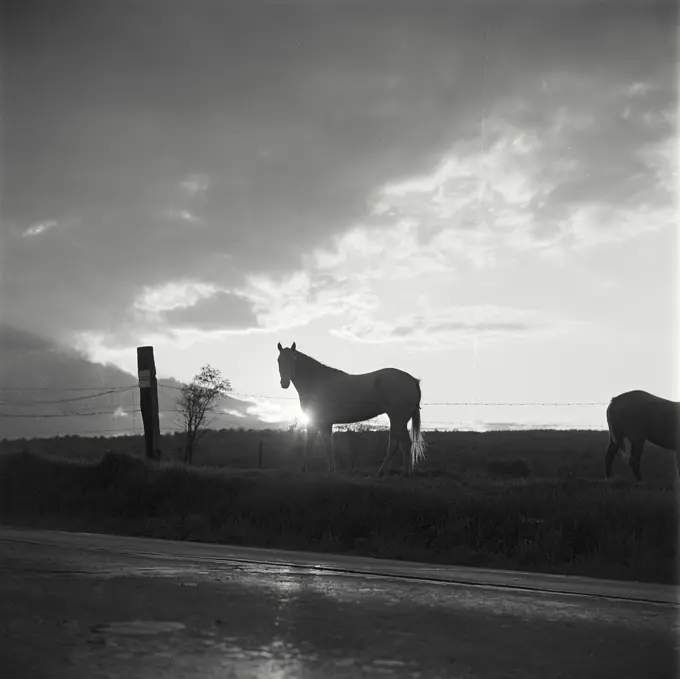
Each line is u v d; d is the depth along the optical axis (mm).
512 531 14141
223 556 10352
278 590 7047
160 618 5602
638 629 5930
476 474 21234
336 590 7207
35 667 4258
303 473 18531
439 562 12930
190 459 30594
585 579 10117
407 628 5570
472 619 6027
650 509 14328
